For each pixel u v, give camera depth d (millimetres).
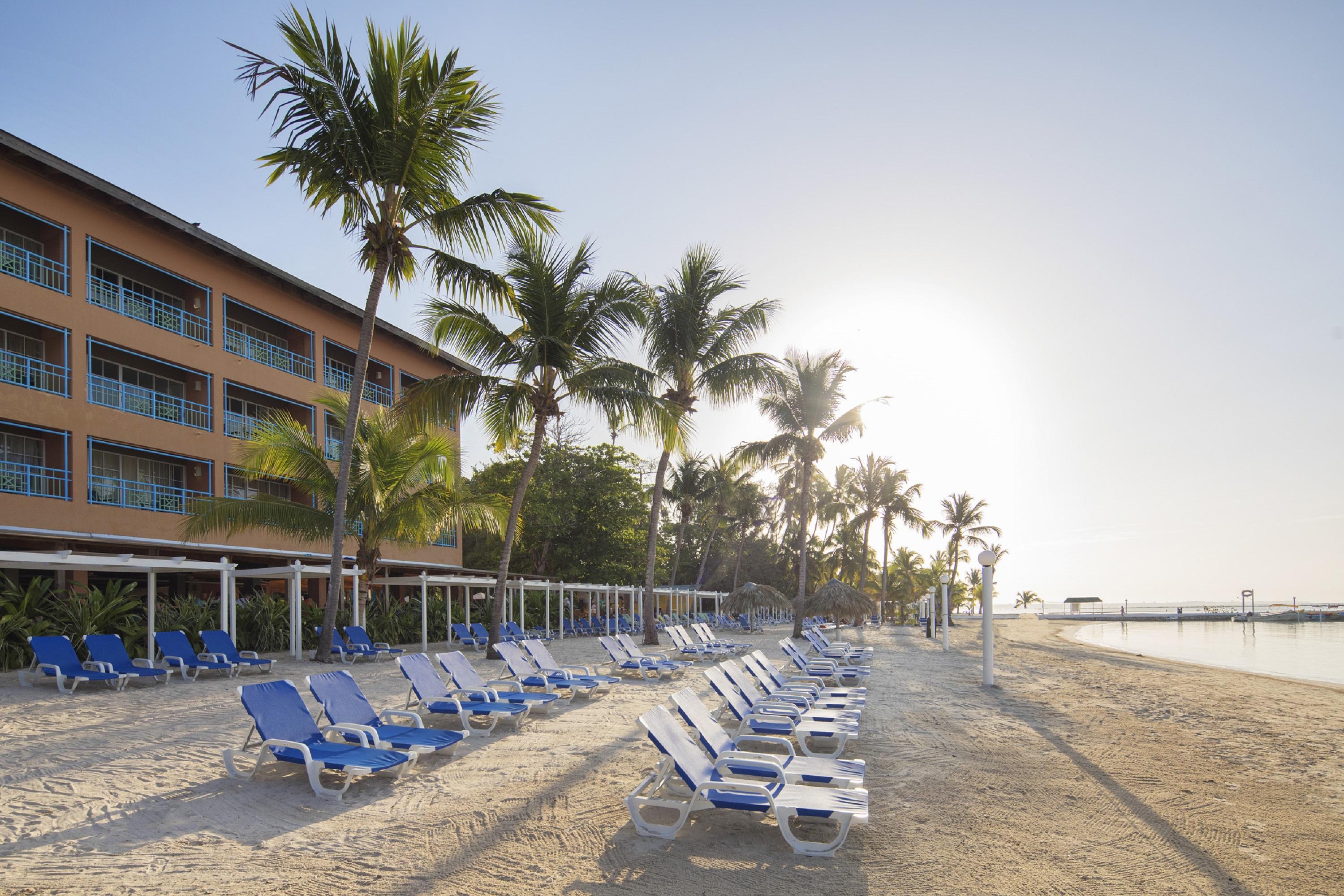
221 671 14000
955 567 60688
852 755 7977
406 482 18500
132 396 22109
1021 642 33156
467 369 34406
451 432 27906
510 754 7699
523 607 26125
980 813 6004
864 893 4449
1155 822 5879
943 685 14188
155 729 8578
